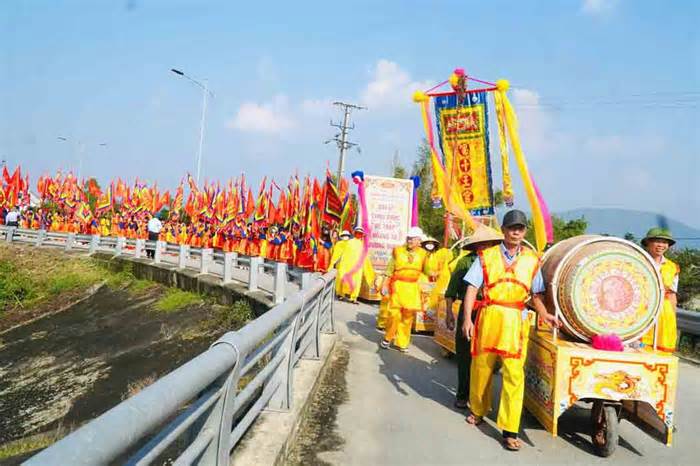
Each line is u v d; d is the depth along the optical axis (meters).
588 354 4.60
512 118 10.05
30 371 13.05
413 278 8.27
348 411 5.48
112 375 11.50
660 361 4.59
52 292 20.41
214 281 15.16
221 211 22.16
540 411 5.00
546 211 9.23
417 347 8.70
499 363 5.50
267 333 3.96
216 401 3.19
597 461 4.53
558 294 4.85
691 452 4.84
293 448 4.54
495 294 4.77
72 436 1.70
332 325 8.93
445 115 10.92
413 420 5.30
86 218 28.45
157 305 16.22
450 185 10.98
